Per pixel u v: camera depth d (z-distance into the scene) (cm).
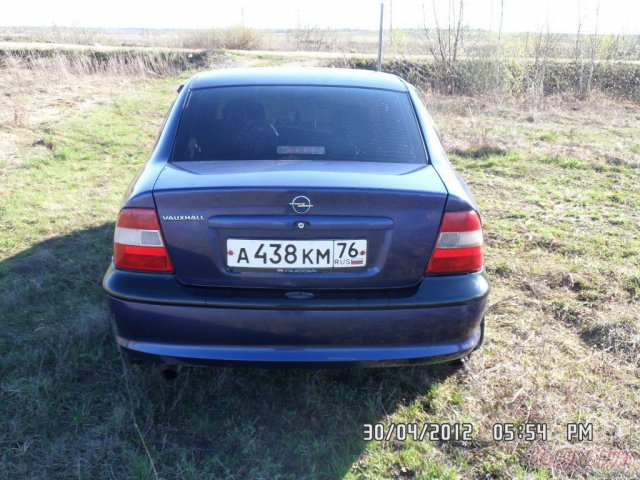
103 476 225
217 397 272
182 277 233
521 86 1368
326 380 285
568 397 277
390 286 235
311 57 1884
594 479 229
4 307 345
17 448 237
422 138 282
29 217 500
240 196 225
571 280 399
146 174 253
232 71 334
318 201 225
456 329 239
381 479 227
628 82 1501
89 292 371
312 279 231
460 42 1474
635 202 580
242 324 229
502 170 698
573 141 868
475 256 242
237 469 230
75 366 288
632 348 318
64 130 803
